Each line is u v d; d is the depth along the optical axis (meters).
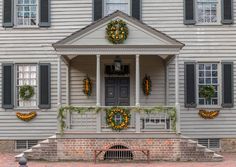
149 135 19.98
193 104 23.19
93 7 23.42
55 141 20.03
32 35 23.53
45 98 23.33
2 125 23.39
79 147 20.00
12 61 23.48
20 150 23.33
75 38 20.33
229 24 23.47
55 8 23.61
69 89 23.25
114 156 20.05
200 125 23.22
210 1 23.59
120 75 23.25
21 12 23.72
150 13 23.47
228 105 23.25
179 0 23.48
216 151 23.23
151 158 19.94
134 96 23.19
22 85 23.41
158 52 20.36
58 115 20.22
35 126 23.31
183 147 19.98
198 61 23.38
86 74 23.33
